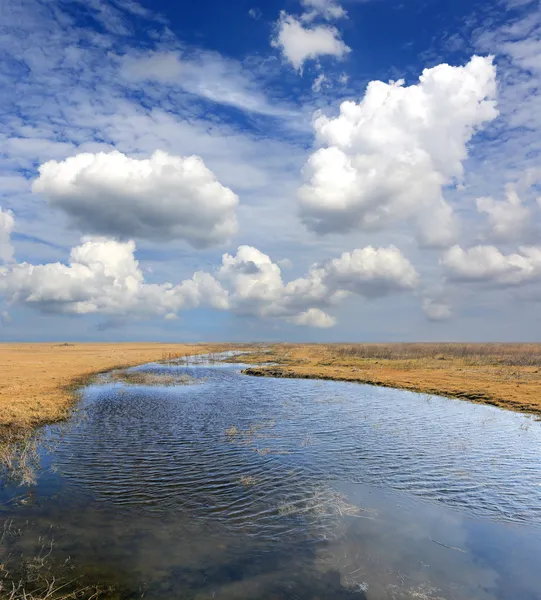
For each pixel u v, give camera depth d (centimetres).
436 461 2002
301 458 2023
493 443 2311
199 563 1125
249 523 1361
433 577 1089
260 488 1650
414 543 1262
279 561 1145
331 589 1026
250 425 2666
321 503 1521
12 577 1037
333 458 2033
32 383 4094
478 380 4584
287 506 1492
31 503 1478
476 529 1362
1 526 1303
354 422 2778
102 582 1028
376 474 1825
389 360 7556
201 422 2739
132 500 1522
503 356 8019
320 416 2955
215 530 1312
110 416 2881
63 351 10969
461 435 2470
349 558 1170
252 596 989
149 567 1101
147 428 2556
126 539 1245
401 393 4016
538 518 1446
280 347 15588
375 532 1323
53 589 987
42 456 1995
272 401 3553
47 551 1166
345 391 4138
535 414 3045
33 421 2594
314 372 5547
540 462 2002
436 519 1423
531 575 1111
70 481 1689
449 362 6969
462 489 1677
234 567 1110
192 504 1495
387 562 1155
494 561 1176
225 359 8662
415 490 1661
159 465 1895
